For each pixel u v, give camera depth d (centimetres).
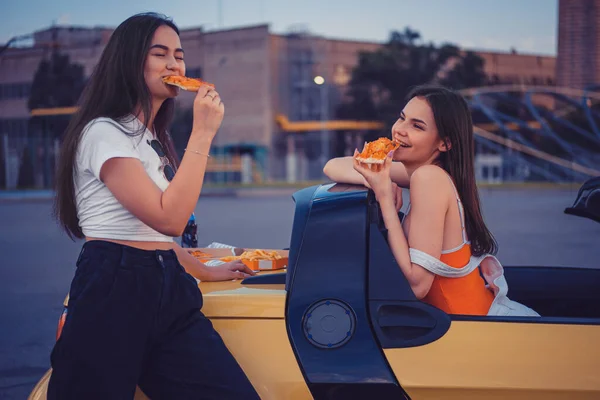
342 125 5834
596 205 263
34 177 4738
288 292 207
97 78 208
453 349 196
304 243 209
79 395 189
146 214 194
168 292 196
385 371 193
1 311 668
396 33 6153
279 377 197
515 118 5553
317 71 5888
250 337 203
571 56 5819
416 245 227
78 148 202
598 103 5478
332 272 204
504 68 6594
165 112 231
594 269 314
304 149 5803
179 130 4997
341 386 193
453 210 233
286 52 5859
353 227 210
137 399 207
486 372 192
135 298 192
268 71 5616
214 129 201
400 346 196
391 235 223
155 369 200
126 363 191
